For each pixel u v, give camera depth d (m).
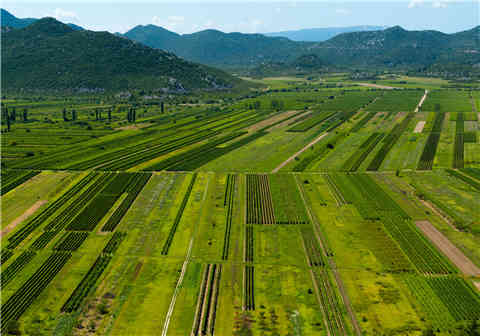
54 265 99.44
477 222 115.31
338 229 114.62
